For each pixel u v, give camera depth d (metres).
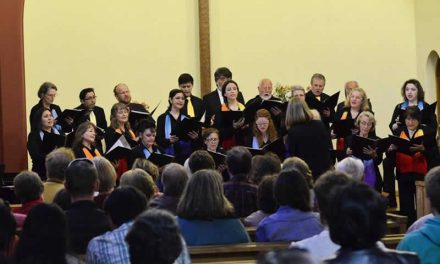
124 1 17.02
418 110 13.51
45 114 13.16
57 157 9.17
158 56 17.20
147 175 7.79
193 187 7.07
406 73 18.50
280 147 12.05
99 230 6.73
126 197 5.95
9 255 5.52
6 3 15.10
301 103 11.41
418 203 12.52
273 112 13.07
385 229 4.37
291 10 18.00
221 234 7.06
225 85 13.79
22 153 15.08
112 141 13.20
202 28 17.33
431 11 17.89
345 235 4.31
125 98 14.18
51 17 16.50
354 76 18.25
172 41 17.30
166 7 17.30
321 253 5.68
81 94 14.48
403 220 8.98
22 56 15.20
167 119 13.59
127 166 12.32
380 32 18.41
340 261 4.30
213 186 7.08
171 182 7.81
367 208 4.29
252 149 12.03
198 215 7.02
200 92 17.39
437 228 5.69
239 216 8.78
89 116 14.20
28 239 5.07
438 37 17.67
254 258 6.92
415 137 12.88
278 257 3.42
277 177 7.26
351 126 13.45
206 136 12.38
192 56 17.42
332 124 13.76
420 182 12.40
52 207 5.15
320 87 15.07
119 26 16.97
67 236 5.16
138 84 17.05
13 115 15.07
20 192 7.96
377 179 13.08
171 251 4.53
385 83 18.41
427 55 18.09
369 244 4.32
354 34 18.30
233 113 13.04
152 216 4.59
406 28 18.41
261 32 17.84
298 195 7.14
